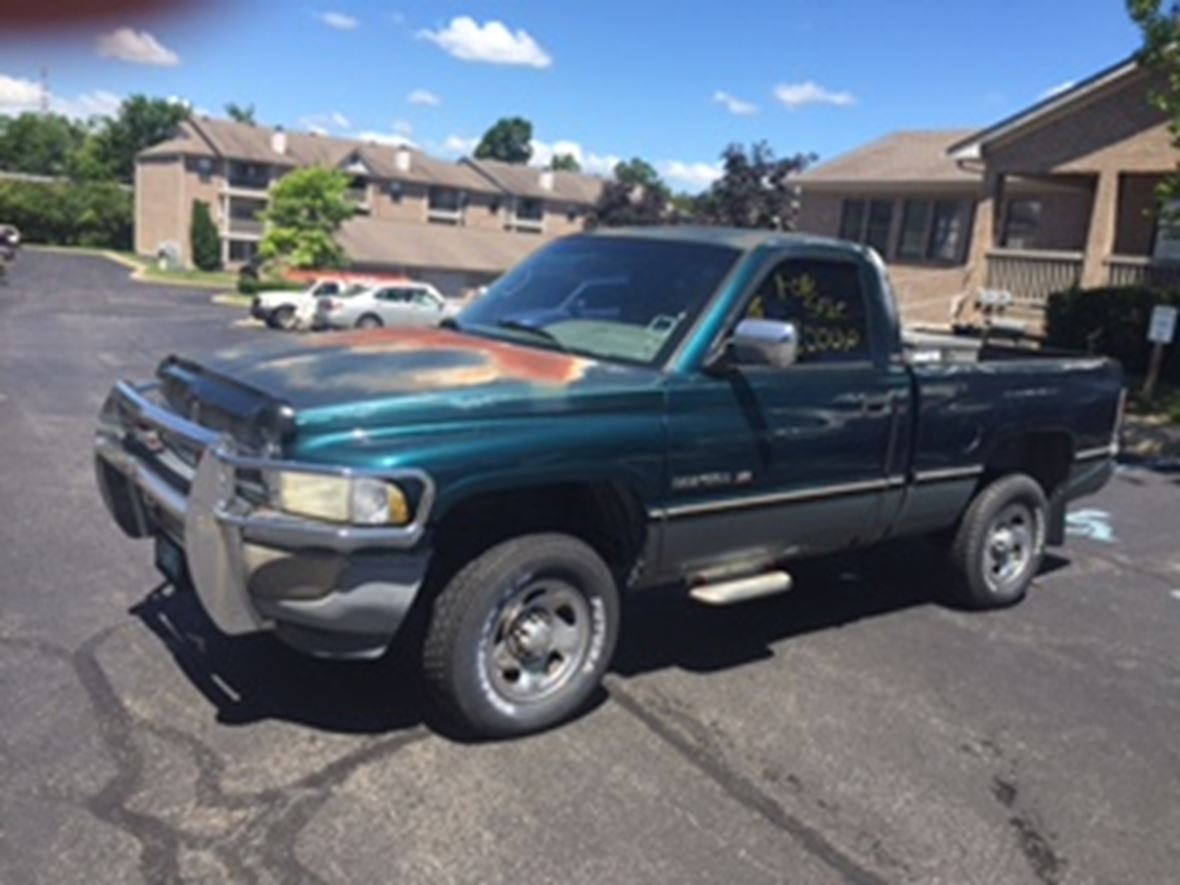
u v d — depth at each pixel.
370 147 74.56
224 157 66.75
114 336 21.55
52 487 7.05
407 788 3.34
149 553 5.60
